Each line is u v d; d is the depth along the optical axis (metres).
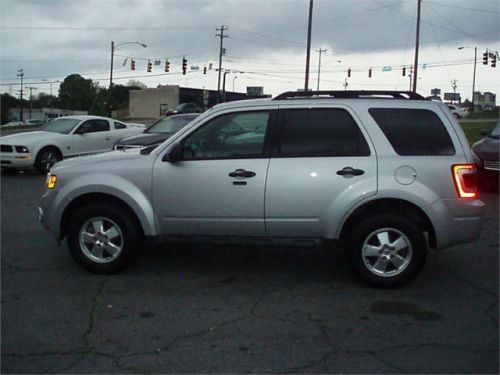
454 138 5.74
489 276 6.21
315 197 5.68
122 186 5.95
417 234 5.61
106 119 16.88
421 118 5.79
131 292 5.63
